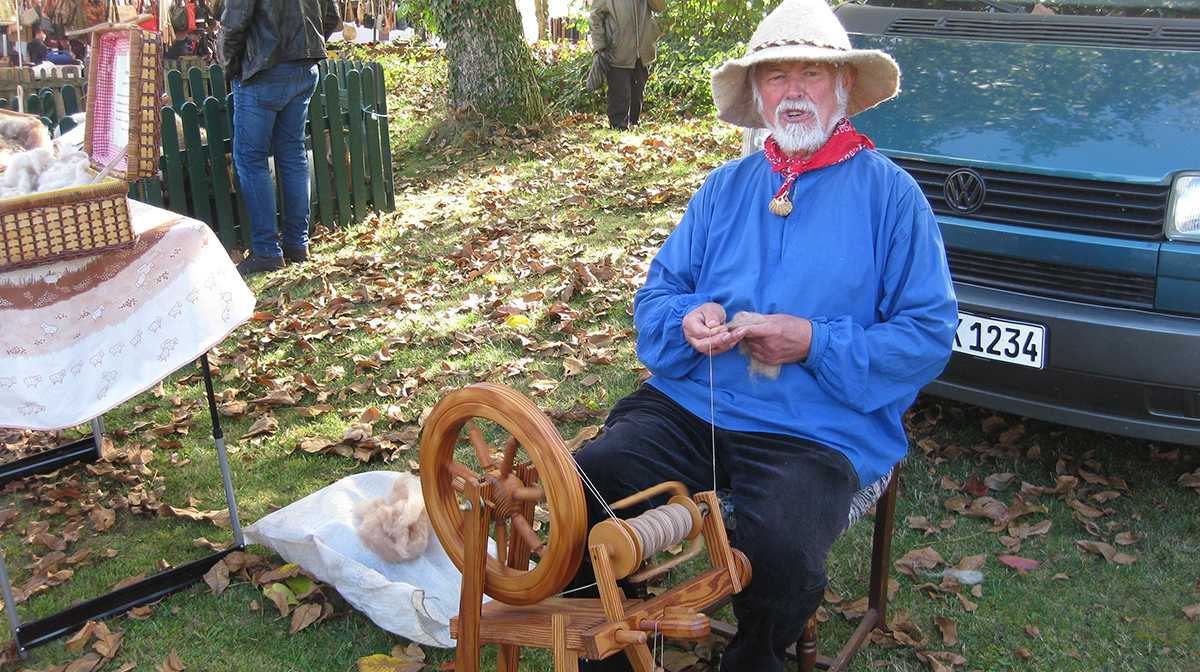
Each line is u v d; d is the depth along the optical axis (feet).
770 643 6.16
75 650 8.05
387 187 21.91
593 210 21.03
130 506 10.25
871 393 6.52
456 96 29.32
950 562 8.96
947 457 10.75
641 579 5.18
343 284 16.97
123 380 7.64
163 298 7.95
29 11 28.71
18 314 7.16
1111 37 10.59
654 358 7.10
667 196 21.52
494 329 14.44
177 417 12.15
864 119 10.46
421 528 8.43
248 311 8.59
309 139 19.72
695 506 5.47
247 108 16.92
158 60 7.38
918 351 6.48
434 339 14.16
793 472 6.31
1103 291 8.91
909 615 8.16
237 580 8.89
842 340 6.43
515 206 21.63
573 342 13.74
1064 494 9.88
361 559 8.38
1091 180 8.83
